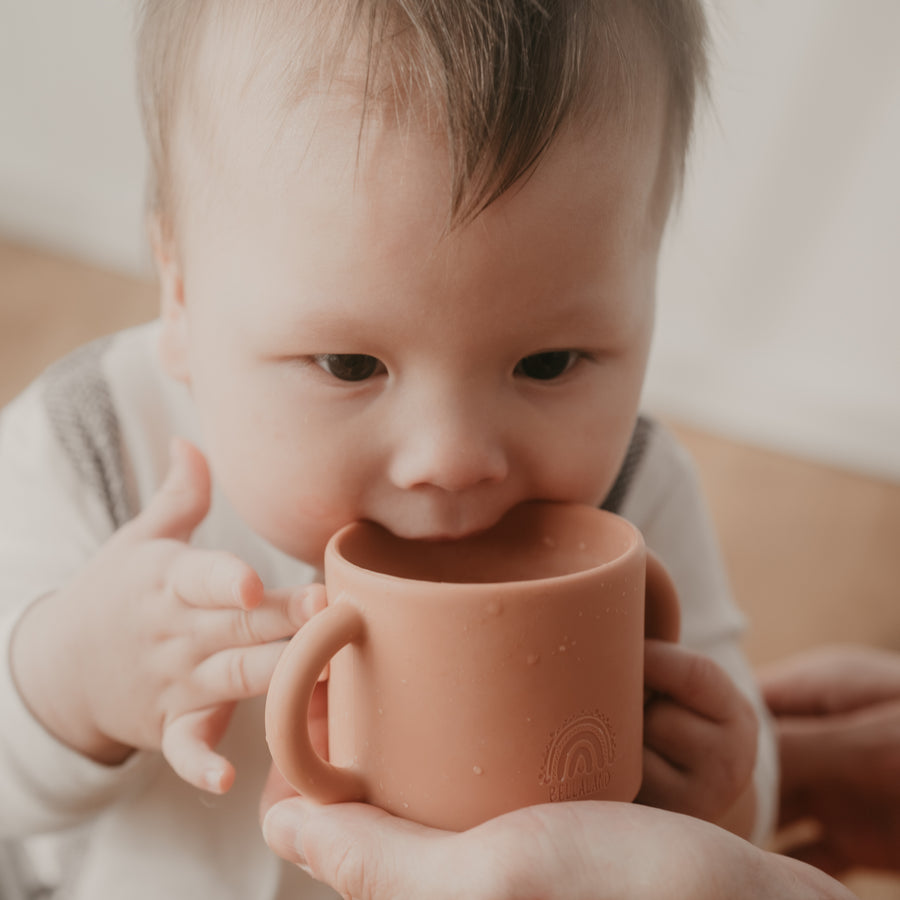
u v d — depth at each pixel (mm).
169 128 783
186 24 754
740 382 2516
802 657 1471
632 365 745
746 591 1940
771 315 2500
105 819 978
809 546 2100
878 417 2412
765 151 2377
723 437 2516
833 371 2459
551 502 750
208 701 765
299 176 660
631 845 610
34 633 845
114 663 792
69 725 834
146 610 773
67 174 2838
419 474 676
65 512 990
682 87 786
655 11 739
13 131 2869
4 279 2641
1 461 1017
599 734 636
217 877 964
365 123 642
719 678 806
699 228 2479
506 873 595
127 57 2551
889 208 2324
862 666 1398
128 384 1031
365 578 608
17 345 2287
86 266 2777
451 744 612
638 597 653
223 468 765
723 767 815
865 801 1269
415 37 650
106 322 2438
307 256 661
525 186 643
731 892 608
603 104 678
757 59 2293
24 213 2865
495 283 649
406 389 682
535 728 614
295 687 595
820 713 1408
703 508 1172
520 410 698
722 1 1606
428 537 715
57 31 2729
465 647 597
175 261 820
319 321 664
